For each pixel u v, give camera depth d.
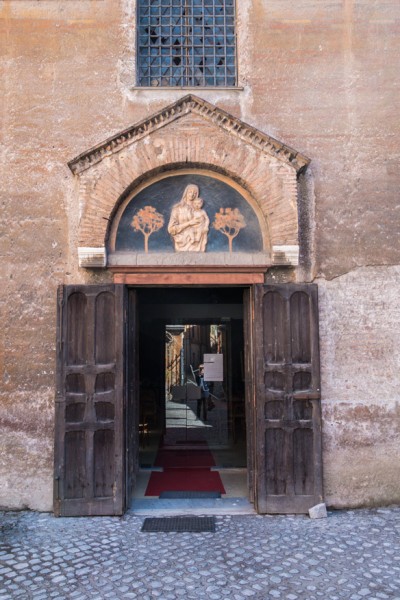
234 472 8.79
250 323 6.94
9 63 7.03
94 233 6.59
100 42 7.11
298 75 7.17
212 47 7.43
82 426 6.46
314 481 6.56
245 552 5.41
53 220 6.84
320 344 6.84
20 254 6.79
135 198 6.93
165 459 9.70
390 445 6.80
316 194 7.02
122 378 6.57
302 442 6.62
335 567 5.05
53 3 7.13
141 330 11.10
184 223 6.89
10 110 6.96
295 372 6.66
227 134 6.79
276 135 7.07
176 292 10.55
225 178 6.96
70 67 7.05
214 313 10.62
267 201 6.73
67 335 6.58
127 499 6.71
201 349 11.61
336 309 6.90
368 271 6.97
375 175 7.08
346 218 7.01
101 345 6.60
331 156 7.07
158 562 5.18
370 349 6.88
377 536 5.80
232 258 6.84
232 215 7.01
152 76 7.32
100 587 4.68
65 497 6.40
